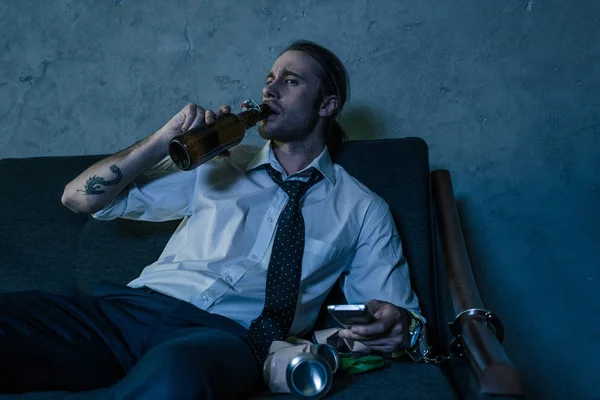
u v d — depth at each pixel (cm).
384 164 156
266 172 148
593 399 169
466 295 120
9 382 103
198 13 191
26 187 168
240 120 135
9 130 199
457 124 180
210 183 145
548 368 172
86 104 196
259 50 188
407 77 182
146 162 138
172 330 122
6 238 163
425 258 147
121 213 145
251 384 109
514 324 174
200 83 191
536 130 177
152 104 193
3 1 200
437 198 157
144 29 194
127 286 132
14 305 111
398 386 108
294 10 187
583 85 175
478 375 92
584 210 174
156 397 89
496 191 178
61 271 160
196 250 139
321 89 154
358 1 184
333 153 159
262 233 138
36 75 198
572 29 176
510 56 179
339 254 141
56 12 198
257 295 132
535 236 176
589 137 175
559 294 173
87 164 168
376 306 121
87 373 113
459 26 181
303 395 101
